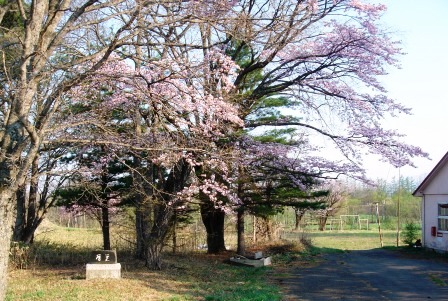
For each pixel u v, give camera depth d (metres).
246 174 15.82
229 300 10.08
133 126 12.48
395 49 13.91
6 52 9.88
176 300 10.09
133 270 14.17
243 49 16.12
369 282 13.50
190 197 13.91
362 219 53.56
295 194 18.44
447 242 22.02
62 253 16.50
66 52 9.89
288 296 11.13
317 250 24.91
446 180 22.56
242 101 14.37
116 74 9.43
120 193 15.80
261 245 23.88
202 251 21.25
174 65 10.63
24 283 11.58
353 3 13.09
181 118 10.98
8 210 7.78
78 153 12.46
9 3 8.87
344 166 15.63
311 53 14.22
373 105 14.55
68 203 16.47
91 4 8.39
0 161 7.83
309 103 15.40
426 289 12.16
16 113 7.71
